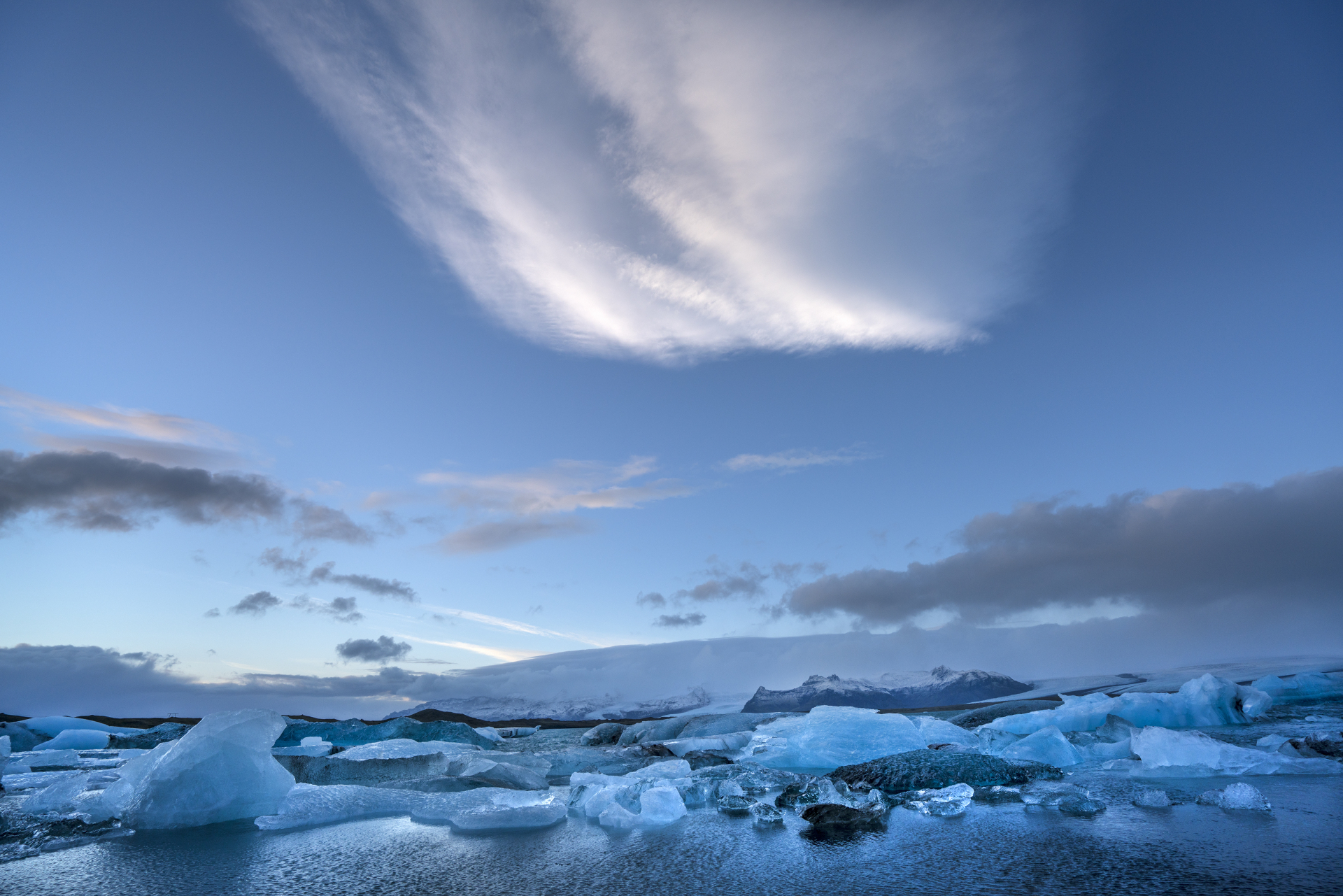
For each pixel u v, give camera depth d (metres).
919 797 5.32
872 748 8.01
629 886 3.13
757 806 4.93
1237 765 5.65
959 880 3.02
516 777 6.60
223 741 5.29
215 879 3.42
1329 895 2.54
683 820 4.99
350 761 6.71
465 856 3.88
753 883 3.12
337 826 4.96
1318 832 3.58
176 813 4.91
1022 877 3.01
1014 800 5.14
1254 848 3.30
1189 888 2.72
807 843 4.00
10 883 3.37
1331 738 6.43
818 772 7.88
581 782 6.07
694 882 3.18
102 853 4.05
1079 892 2.75
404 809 5.56
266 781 5.43
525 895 3.03
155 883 3.35
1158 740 6.04
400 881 3.33
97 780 6.50
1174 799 4.73
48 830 4.61
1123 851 3.38
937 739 8.90
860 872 3.25
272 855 3.96
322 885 3.27
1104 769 6.49
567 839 4.37
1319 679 13.25
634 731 12.91
